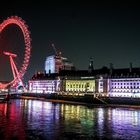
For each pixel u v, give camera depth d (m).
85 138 75.06
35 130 83.94
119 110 163.00
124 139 75.06
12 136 74.69
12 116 116.12
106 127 93.44
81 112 144.25
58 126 92.88
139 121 110.00
